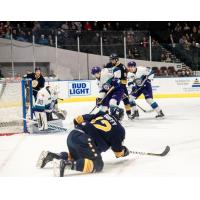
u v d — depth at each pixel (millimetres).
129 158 5391
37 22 18047
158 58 16406
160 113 9438
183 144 6324
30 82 7910
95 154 4418
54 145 6441
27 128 7691
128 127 8242
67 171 4727
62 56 16000
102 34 15906
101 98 8031
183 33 18875
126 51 16031
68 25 18516
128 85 9250
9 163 5258
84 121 4605
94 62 16031
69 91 14383
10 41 15734
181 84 15039
